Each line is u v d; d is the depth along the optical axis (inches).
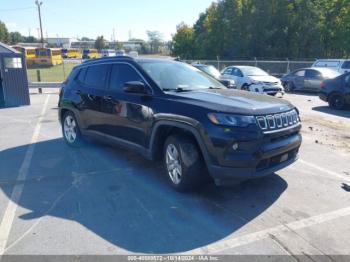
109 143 215.9
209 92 175.6
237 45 1640.0
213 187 173.0
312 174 193.6
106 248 119.2
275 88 555.5
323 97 467.2
